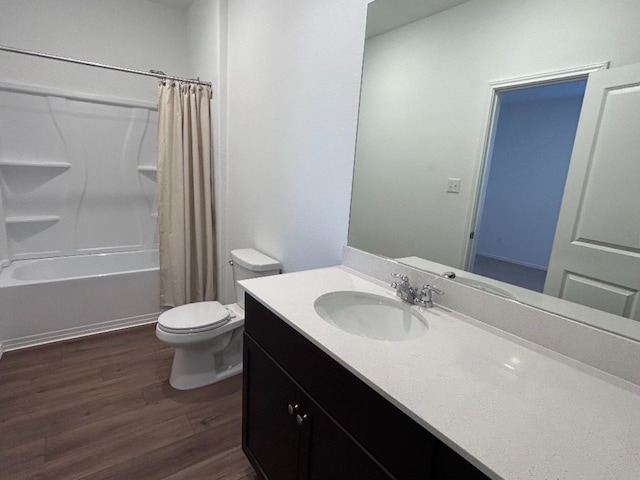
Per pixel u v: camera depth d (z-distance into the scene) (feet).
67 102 9.17
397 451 2.45
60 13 8.79
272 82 6.97
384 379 2.59
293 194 6.67
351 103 5.19
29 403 6.09
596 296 2.95
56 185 9.39
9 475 4.68
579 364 2.95
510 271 3.53
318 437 3.34
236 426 5.83
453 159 4.02
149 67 10.22
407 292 4.21
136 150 10.40
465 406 2.33
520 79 3.36
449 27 3.93
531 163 3.32
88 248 10.12
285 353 3.82
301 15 5.97
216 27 8.63
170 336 6.20
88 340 8.36
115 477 4.76
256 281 4.75
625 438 2.11
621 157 2.76
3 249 8.64
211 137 9.53
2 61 8.29
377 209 5.00
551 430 2.14
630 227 2.74
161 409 6.13
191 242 9.62
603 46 2.80
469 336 3.41
